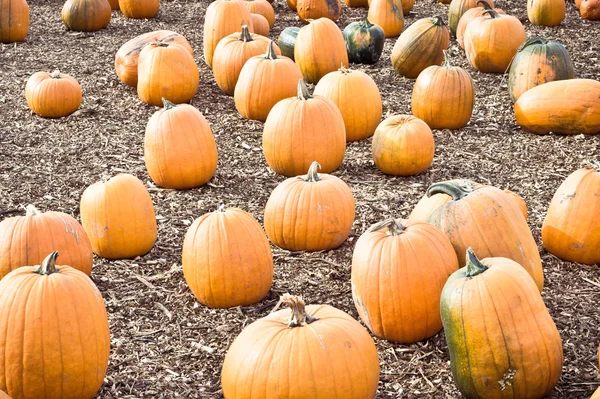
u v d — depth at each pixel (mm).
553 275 4805
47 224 4656
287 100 5461
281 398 4109
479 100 6309
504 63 6621
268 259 4691
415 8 8477
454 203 4578
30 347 4191
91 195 4898
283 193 4953
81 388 4254
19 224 4648
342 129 5465
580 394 4297
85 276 4305
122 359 4461
